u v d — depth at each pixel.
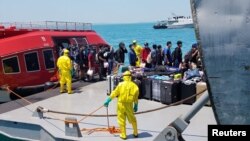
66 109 12.35
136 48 17.72
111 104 13.10
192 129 9.58
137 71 14.62
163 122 10.42
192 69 14.17
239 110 3.46
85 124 10.44
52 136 9.56
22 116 11.42
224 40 3.47
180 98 12.51
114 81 14.19
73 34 19.39
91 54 18.34
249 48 3.38
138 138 8.95
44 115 11.48
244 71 3.41
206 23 3.54
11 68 15.23
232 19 3.45
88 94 15.08
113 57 18.66
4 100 15.05
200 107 5.84
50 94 15.27
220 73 3.50
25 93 15.80
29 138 10.62
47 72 16.41
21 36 16.08
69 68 15.11
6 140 10.99
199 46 3.57
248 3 3.40
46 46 16.48
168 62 17.12
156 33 161.12
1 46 15.26
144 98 13.76
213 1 3.53
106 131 9.66
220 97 3.52
